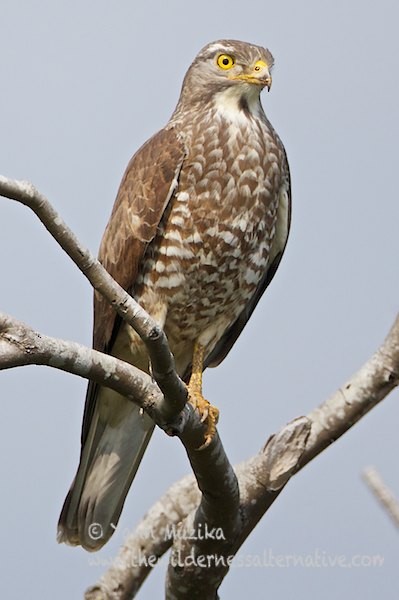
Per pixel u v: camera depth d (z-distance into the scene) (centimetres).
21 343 744
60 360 784
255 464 943
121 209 1153
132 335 1151
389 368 957
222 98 1177
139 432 1184
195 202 1134
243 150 1146
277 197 1188
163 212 1132
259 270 1191
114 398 1171
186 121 1173
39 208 707
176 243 1137
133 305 780
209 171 1135
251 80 1174
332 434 972
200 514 938
